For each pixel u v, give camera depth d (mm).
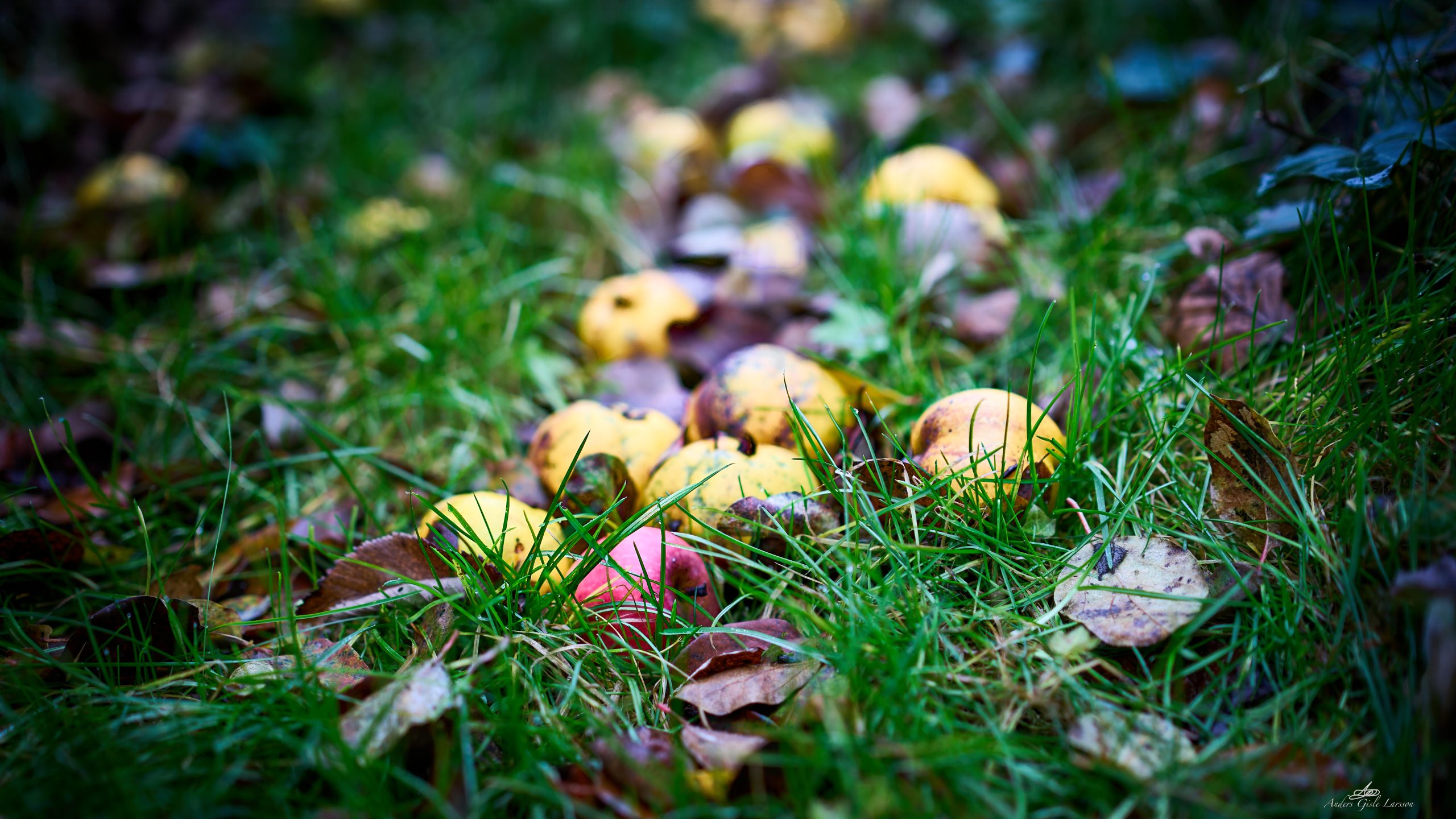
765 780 493
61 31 1055
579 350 740
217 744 498
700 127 948
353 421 692
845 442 582
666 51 1157
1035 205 806
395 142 965
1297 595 521
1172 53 862
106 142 945
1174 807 476
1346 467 545
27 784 490
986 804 483
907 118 897
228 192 892
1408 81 633
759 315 721
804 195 827
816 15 1126
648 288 705
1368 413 543
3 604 582
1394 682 500
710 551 570
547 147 958
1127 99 827
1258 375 609
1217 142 770
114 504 615
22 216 832
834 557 558
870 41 1117
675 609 547
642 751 498
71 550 598
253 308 751
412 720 500
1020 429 572
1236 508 549
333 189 875
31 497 638
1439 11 704
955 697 517
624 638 546
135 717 511
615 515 591
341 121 977
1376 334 569
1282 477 543
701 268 774
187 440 683
